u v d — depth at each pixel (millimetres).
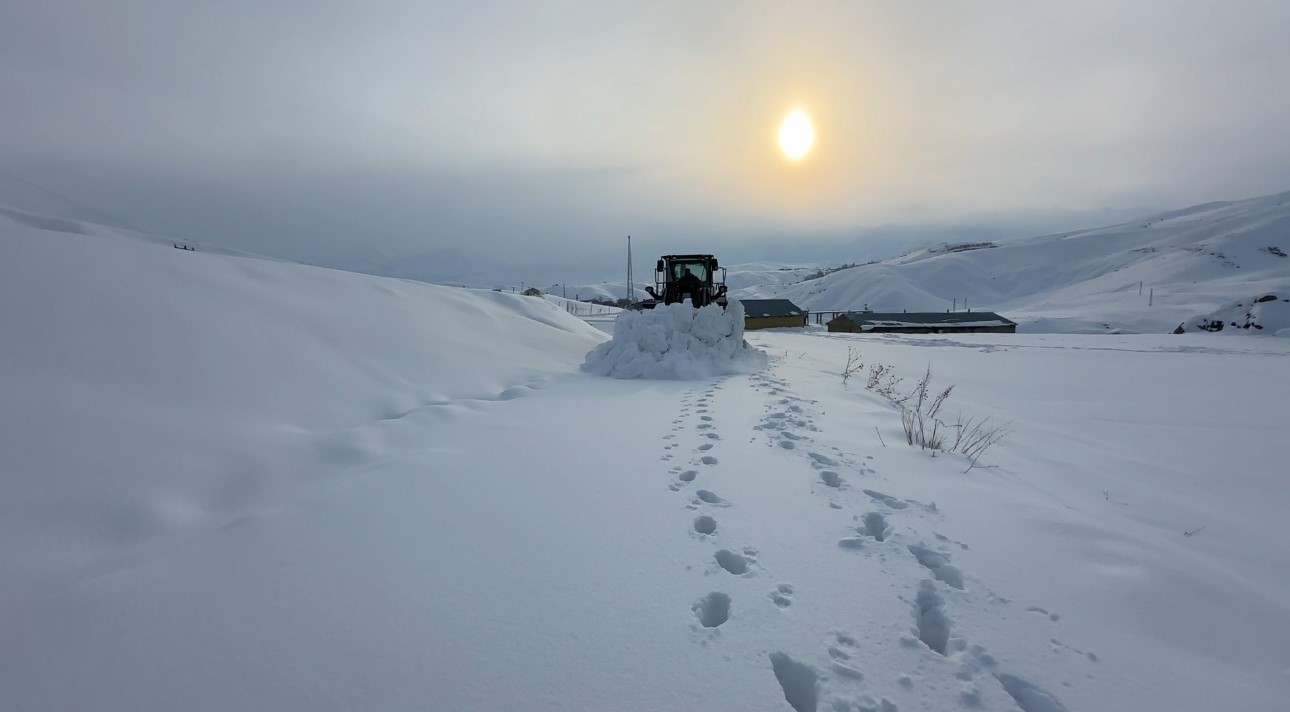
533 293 52031
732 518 3221
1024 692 1889
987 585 2549
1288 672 2043
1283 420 7168
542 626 2168
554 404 6367
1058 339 22312
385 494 3471
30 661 1955
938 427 5914
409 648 2027
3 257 5008
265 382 5102
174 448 3752
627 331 9734
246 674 1894
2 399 3600
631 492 3600
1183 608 2412
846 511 3346
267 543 2822
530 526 3072
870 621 2242
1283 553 3330
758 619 2242
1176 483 4699
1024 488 4039
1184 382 10383
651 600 2365
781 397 6922
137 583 2445
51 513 2949
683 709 1764
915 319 42781
